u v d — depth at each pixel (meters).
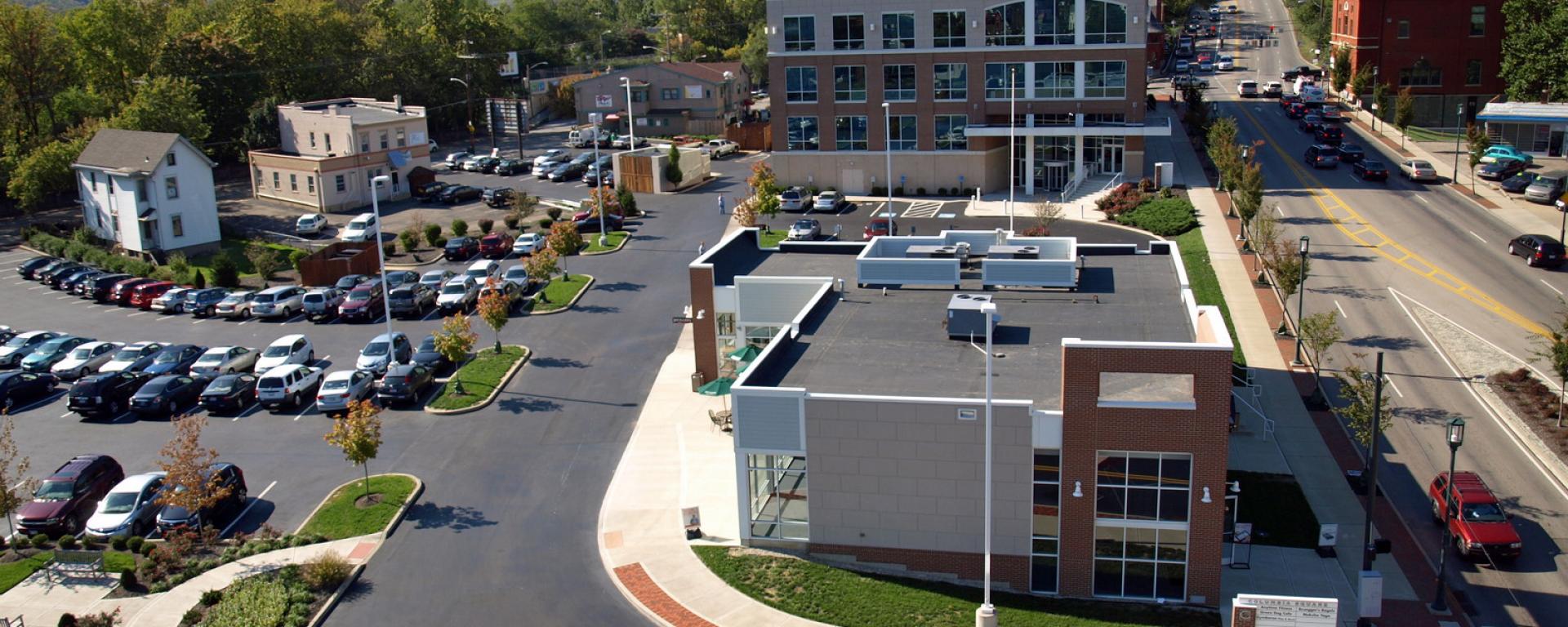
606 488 40.47
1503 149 86.81
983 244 50.28
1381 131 101.44
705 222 84.06
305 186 94.50
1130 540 32.97
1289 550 35.69
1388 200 77.94
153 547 36.31
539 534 37.25
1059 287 44.50
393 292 62.31
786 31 89.75
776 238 76.38
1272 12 193.25
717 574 34.34
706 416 46.69
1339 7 120.62
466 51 136.88
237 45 115.62
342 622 32.28
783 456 35.16
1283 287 52.84
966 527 33.84
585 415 47.25
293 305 64.38
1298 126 105.62
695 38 188.25
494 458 43.25
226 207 96.25
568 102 143.25
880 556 34.88
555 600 33.22
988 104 87.19
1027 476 32.91
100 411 48.88
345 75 126.75
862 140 90.75
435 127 136.00
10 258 81.31
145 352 55.66
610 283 67.81
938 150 89.25
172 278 72.19
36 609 33.03
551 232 71.19
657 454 43.09
